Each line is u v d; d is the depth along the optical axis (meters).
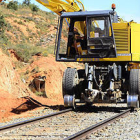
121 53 13.30
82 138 7.10
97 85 12.76
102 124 8.75
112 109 13.53
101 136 7.42
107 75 12.89
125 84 13.27
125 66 14.02
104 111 12.74
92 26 13.05
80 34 13.68
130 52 13.27
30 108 14.16
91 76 12.48
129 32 13.30
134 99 12.45
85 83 13.69
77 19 13.64
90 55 13.32
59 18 13.70
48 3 14.32
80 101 12.94
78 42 13.46
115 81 12.88
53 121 9.83
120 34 13.37
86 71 12.37
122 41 13.35
